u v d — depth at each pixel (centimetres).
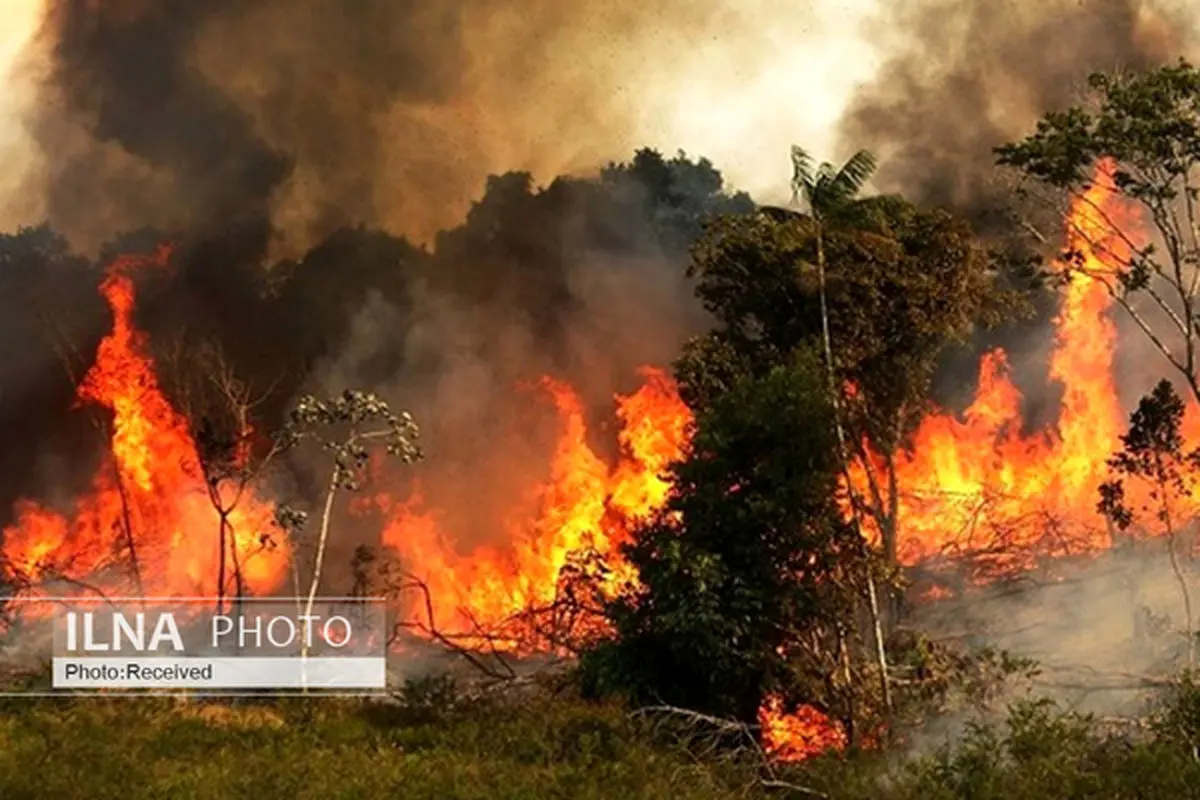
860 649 2222
